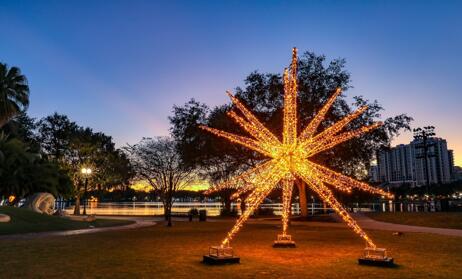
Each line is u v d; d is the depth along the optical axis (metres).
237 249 14.86
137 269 10.86
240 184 33.72
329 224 30.42
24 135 61.44
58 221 28.73
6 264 11.73
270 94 30.80
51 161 45.47
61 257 13.10
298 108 28.98
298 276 9.91
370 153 32.00
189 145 38.66
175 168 44.50
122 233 22.81
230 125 32.56
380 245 16.36
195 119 38.75
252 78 31.56
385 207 55.56
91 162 49.81
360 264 11.58
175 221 36.69
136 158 46.62
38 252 14.34
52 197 37.22
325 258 12.72
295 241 17.67
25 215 28.31
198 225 30.45
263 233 22.09
